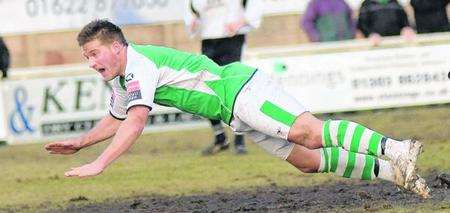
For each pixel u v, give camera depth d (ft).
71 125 88.94
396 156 42.70
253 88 42.83
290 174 65.92
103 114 88.63
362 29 88.94
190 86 43.60
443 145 75.66
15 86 88.69
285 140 44.68
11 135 89.35
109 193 62.69
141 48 43.65
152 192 61.98
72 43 88.58
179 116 88.69
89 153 86.99
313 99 88.94
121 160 79.20
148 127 88.48
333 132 42.68
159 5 87.25
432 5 88.74
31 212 56.18
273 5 88.53
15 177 73.20
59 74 88.48
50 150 45.44
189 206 54.08
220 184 63.52
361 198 52.11
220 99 43.27
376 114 90.99
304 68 88.58
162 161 77.36
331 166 45.32
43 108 88.84
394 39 89.15
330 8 88.38
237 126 43.96
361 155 45.11
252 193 58.13
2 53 88.02
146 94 42.55
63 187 66.90
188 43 87.81
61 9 87.61
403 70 89.56
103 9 87.20
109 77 43.19
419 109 91.71
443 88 89.71
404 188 45.42
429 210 45.75
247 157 76.95
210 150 79.97
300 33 88.69
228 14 77.82
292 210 49.03
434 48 89.25
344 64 88.99
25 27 87.76
